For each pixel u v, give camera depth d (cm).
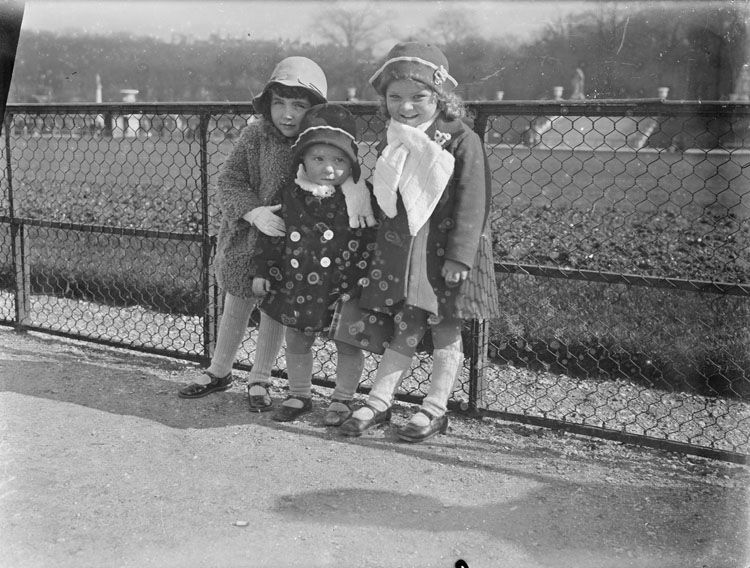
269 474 278
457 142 300
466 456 301
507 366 408
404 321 314
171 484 267
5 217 470
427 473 283
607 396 369
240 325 364
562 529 238
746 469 291
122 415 336
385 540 230
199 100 401
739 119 311
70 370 399
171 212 536
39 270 545
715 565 217
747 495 266
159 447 301
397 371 321
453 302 301
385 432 324
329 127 300
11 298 537
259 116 357
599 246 448
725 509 253
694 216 440
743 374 367
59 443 301
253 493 262
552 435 326
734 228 411
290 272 314
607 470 290
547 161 523
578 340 398
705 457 301
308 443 311
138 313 502
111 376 391
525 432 329
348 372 334
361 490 266
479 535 235
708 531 237
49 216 549
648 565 212
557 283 425
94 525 235
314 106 311
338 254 311
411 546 226
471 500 260
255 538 229
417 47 298
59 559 214
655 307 396
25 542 222
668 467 294
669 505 256
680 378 378
